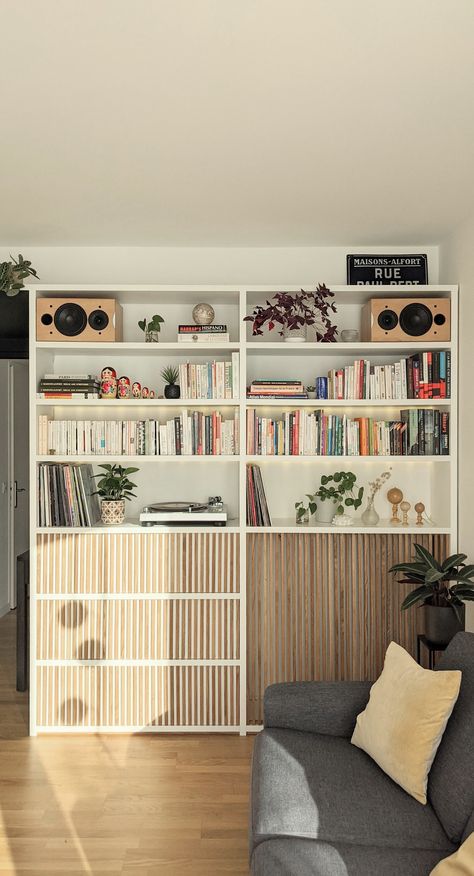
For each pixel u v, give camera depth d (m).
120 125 2.49
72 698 3.79
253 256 4.12
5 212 3.48
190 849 2.68
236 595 3.81
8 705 4.15
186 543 3.81
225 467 4.16
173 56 2.00
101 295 3.92
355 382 3.85
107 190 3.17
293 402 3.83
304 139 2.62
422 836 2.07
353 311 4.17
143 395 3.90
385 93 2.24
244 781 3.23
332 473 4.15
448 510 3.84
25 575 4.34
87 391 3.82
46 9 1.76
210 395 3.84
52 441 3.85
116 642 3.80
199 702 3.81
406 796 2.27
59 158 2.79
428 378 3.83
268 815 2.18
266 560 3.85
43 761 3.44
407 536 3.85
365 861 1.94
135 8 1.76
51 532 3.79
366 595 3.85
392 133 2.56
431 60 2.03
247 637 3.84
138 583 3.81
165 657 3.80
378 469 4.15
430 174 2.99
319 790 2.30
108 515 3.88
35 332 3.80
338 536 3.86
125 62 2.04
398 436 3.85
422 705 2.30
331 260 4.12
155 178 3.03
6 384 6.35
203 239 3.97
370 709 2.55
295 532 3.85
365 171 2.96
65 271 4.11
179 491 4.17
